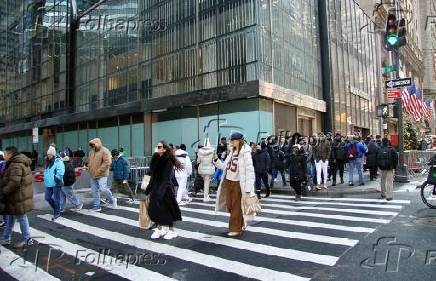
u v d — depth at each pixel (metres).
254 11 22.91
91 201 13.70
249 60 22.91
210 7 25.33
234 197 7.88
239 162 7.81
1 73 54.84
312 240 7.37
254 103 22.50
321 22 32.00
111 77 34.31
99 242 7.70
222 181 8.02
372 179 17.36
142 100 29.08
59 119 39.38
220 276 5.52
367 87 39.25
